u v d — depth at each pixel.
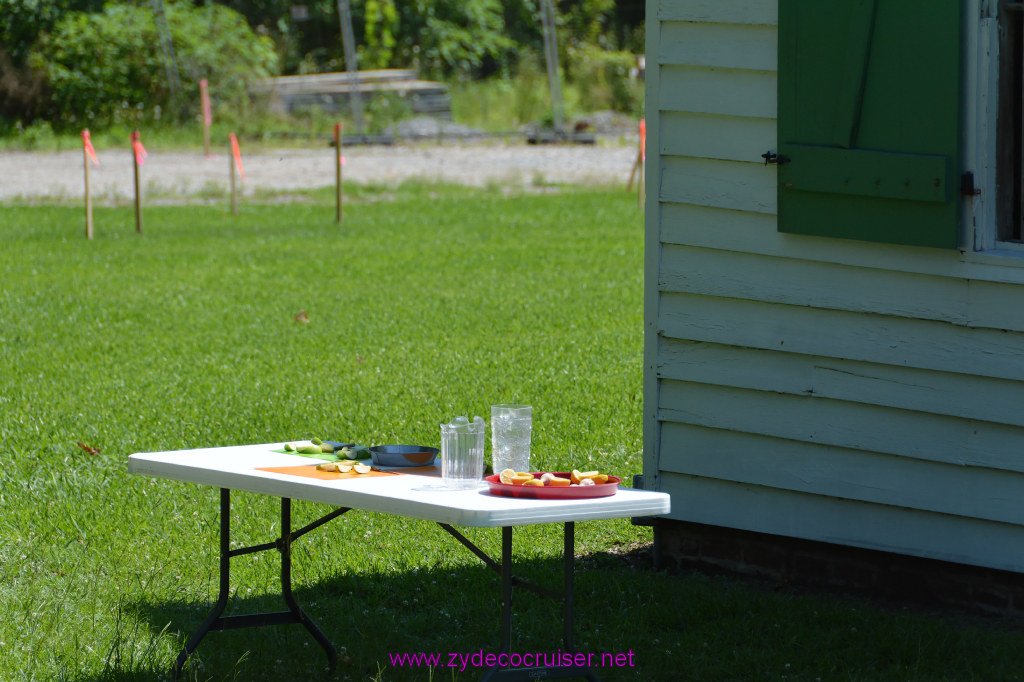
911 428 8.77
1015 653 7.86
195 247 27.25
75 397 14.64
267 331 18.67
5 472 11.62
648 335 9.69
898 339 8.74
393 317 19.64
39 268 24.39
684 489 9.68
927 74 8.30
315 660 8.03
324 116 53.97
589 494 6.62
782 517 9.30
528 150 49.59
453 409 14.05
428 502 6.42
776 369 9.22
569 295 21.41
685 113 9.34
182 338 18.22
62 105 52.72
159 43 53.38
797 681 7.61
